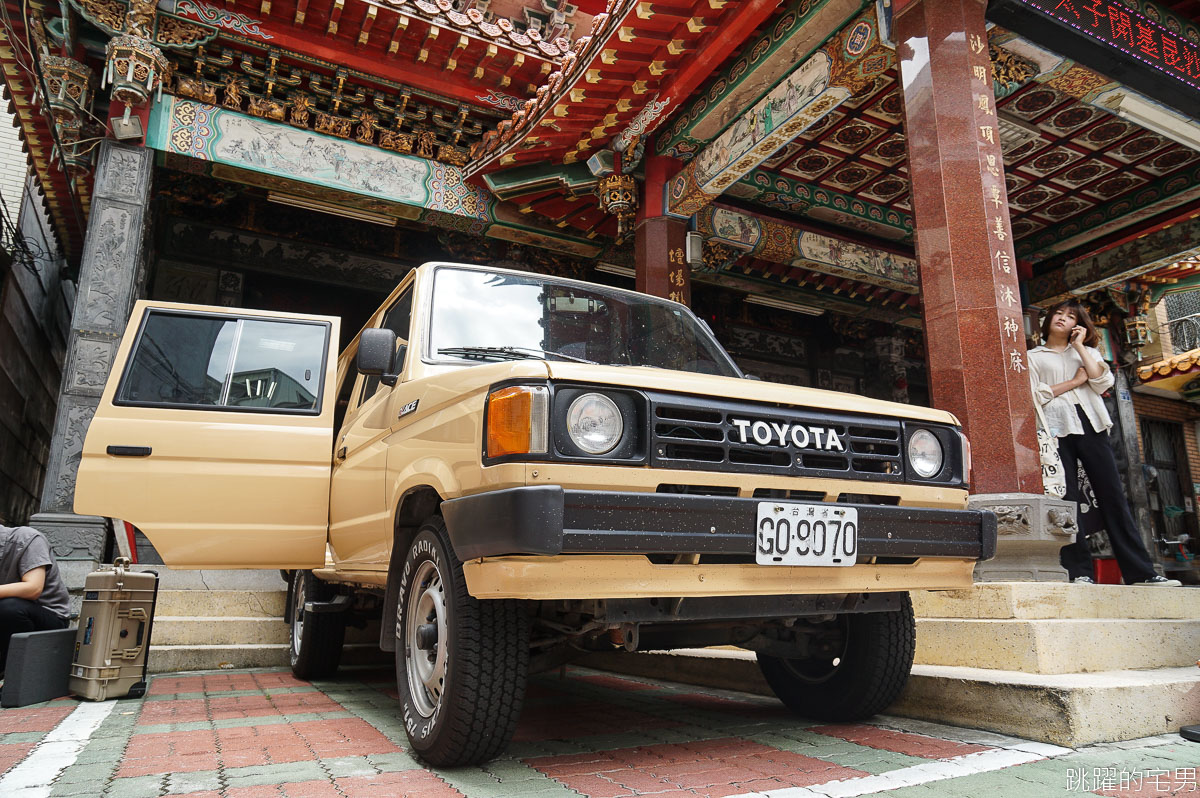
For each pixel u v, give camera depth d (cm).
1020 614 346
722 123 830
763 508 228
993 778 220
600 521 204
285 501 387
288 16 857
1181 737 274
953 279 497
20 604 387
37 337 1312
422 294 332
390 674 495
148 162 805
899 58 576
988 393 470
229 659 515
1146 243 1093
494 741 230
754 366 1480
